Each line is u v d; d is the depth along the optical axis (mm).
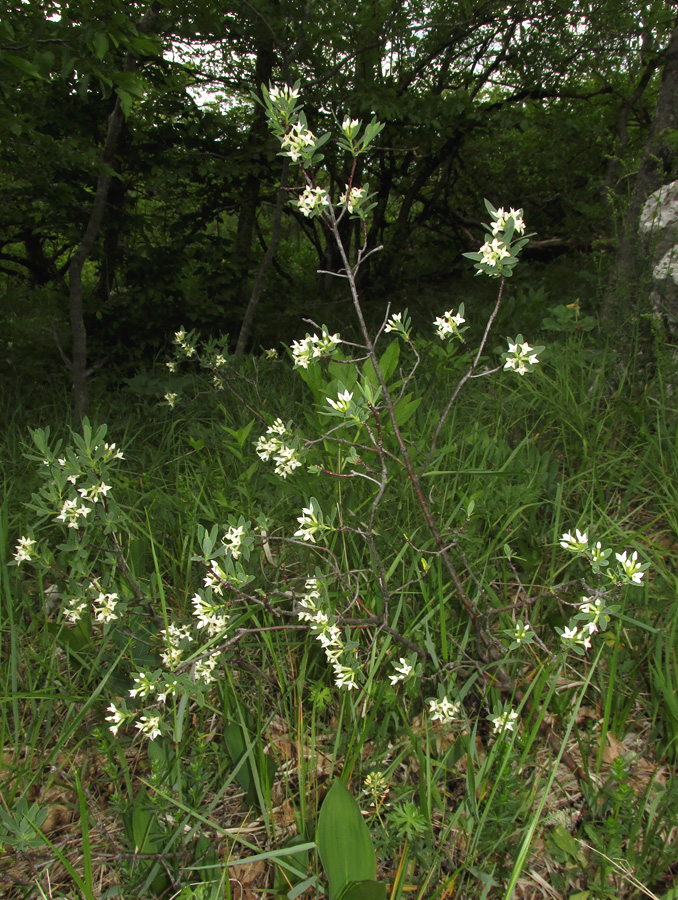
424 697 1815
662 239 3510
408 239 10438
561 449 3121
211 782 1646
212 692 1907
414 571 2023
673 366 3146
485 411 3400
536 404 3344
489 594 1958
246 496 2441
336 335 1482
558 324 4199
